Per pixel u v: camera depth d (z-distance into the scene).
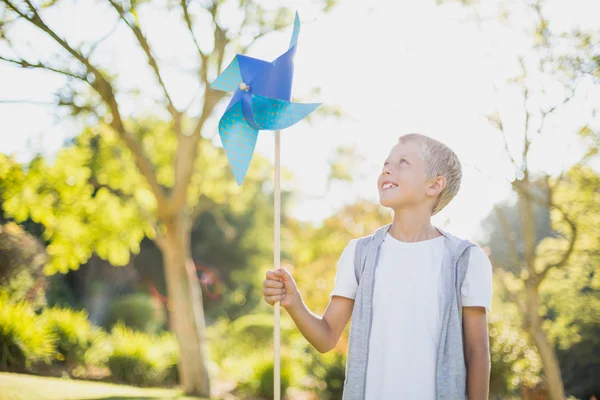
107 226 10.06
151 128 10.34
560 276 8.95
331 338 2.34
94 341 10.70
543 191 7.40
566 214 7.23
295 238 12.12
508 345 9.21
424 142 2.34
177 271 9.38
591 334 9.75
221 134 2.76
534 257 7.64
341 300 2.36
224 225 13.23
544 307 9.36
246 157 2.78
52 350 9.44
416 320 2.17
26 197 8.95
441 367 2.11
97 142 10.78
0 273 10.82
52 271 10.11
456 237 2.29
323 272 11.47
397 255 2.26
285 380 10.07
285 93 2.74
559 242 8.10
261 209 22.86
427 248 2.25
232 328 15.71
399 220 2.34
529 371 9.02
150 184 8.90
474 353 2.16
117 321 17.45
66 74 7.83
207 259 23.34
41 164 8.66
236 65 2.90
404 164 2.31
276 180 2.55
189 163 8.85
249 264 23.23
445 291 2.18
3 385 6.15
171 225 9.16
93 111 8.41
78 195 9.52
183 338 9.30
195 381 9.21
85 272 19.62
